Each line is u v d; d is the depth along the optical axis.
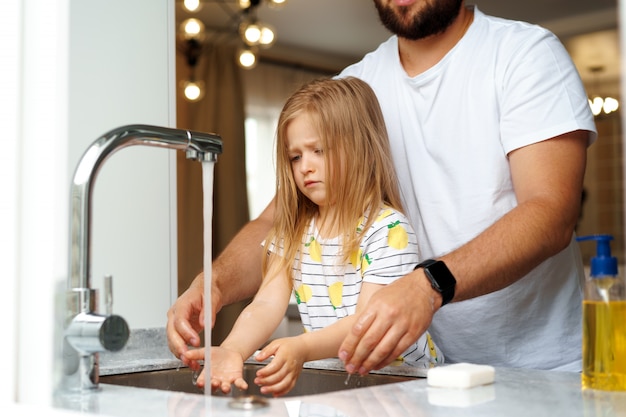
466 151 1.39
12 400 0.80
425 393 0.78
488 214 1.37
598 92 5.68
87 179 0.81
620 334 0.80
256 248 1.50
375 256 1.28
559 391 0.80
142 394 0.81
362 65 1.61
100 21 1.44
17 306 0.81
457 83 1.40
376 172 1.36
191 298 1.28
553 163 1.27
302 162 1.36
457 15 1.39
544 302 1.41
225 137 4.98
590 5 4.59
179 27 4.80
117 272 1.45
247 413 0.68
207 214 1.00
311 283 1.37
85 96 1.41
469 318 1.41
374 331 0.96
